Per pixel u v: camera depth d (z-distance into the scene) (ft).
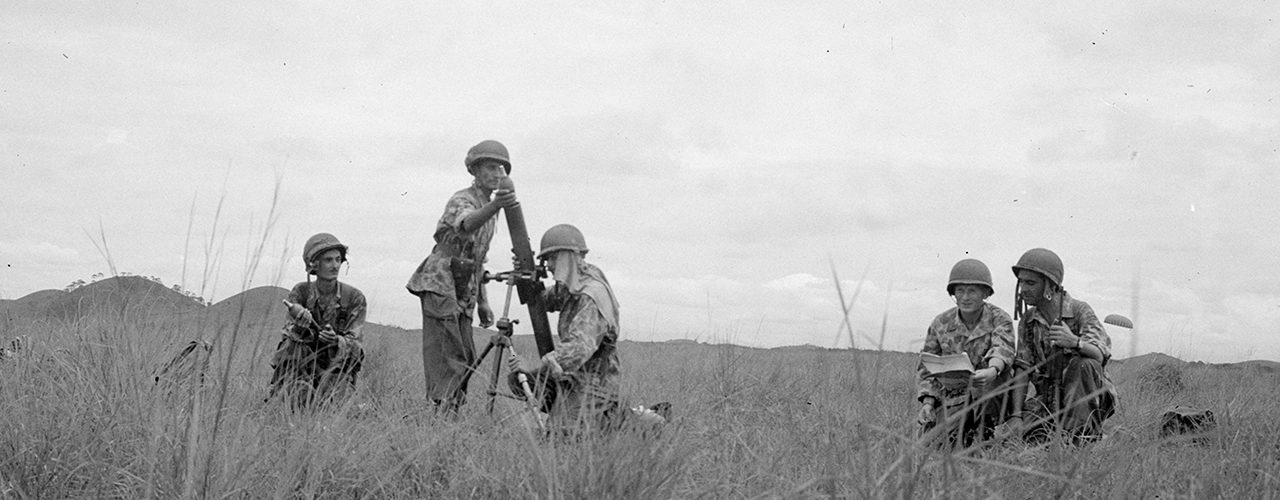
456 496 15.42
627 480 14.32
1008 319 24.43
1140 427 21.13
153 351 19.51
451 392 24.54
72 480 15.52
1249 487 16.08
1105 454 17.12
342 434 17.34
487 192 25.81
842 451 15.52
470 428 18.17
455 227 24.76
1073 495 14.73
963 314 24.85
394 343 33.91
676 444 15.99
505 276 22.21
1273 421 21.76
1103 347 23.75
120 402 17.33
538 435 17.70
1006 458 17.16
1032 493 14.99
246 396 17.03
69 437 16.07
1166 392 33.71
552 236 21.42
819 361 27.37
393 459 16.94
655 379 25.44
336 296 25.99
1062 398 23.59
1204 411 25.09
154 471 14.58
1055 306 24.27
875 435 17.15
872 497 12.65
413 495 16.15
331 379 24.58
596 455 15.07
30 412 16.69
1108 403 24.12
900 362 27.07
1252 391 30.60
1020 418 21.57
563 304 21.79
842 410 18.86
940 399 23.34
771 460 16.55
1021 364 24.23
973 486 13.67
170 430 16.16
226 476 14.48
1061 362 24.04
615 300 21.38
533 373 21.04
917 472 12.59
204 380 17.78
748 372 27.32
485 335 41.70
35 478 15.11
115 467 15.15
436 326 25.30
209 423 16.16
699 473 16.61
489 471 16.12
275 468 15.69
